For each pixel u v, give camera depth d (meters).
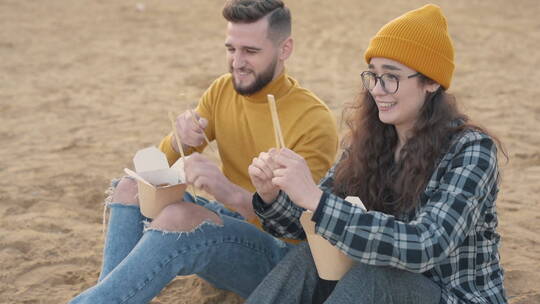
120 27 11.45
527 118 6.83
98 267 3.76
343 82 8.29
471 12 13.05
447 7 13.54
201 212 2.71
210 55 9.72
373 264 2.26
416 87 2.48
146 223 2.76
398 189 2.53
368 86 2.58
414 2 14.18
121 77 8.44
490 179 2.39
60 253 3.90
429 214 2.30
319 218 2.25
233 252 2.75
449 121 2.48
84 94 7.65
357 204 2.38
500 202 4.68
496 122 6.68
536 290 3.46
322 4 13.84
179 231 2.63
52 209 4.53
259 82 3.06
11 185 4.94
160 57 9.54
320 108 3.14
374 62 2.51
